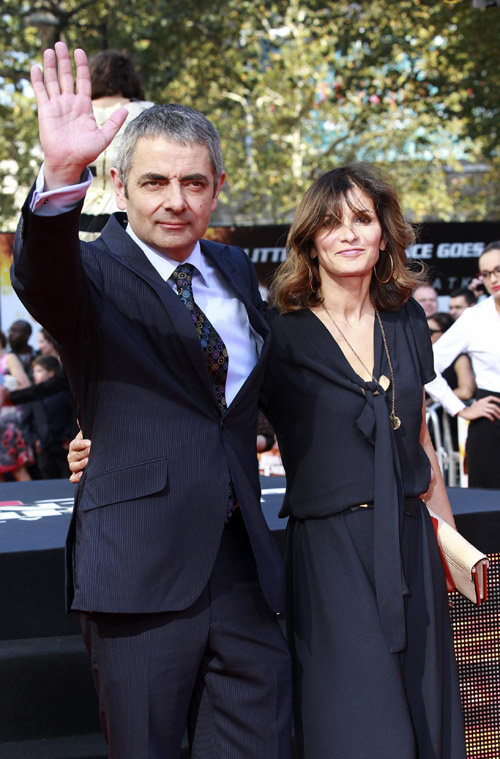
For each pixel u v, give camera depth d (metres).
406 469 2.53
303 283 2.62
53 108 1.98
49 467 6.53
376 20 14.20
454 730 2.49
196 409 2.24
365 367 2.55
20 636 2.83
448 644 2.54
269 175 19.55
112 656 2.21
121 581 2.15
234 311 2.38
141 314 2.22
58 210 1.95
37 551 2.84
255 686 2.29
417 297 6.39
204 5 13.88
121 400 2.20
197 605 2.24
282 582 2.36
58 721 2.96
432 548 2.54
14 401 6.47
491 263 4.97
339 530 2.46
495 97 13.93
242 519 2.36
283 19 15.55
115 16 13.75
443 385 5.17
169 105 2.26
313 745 2.42
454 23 13.82
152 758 2.20
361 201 2.51
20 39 14.00
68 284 2.02
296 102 18.78
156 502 2.18
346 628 2.39
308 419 2.52
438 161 20.45
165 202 2.18
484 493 3.63
